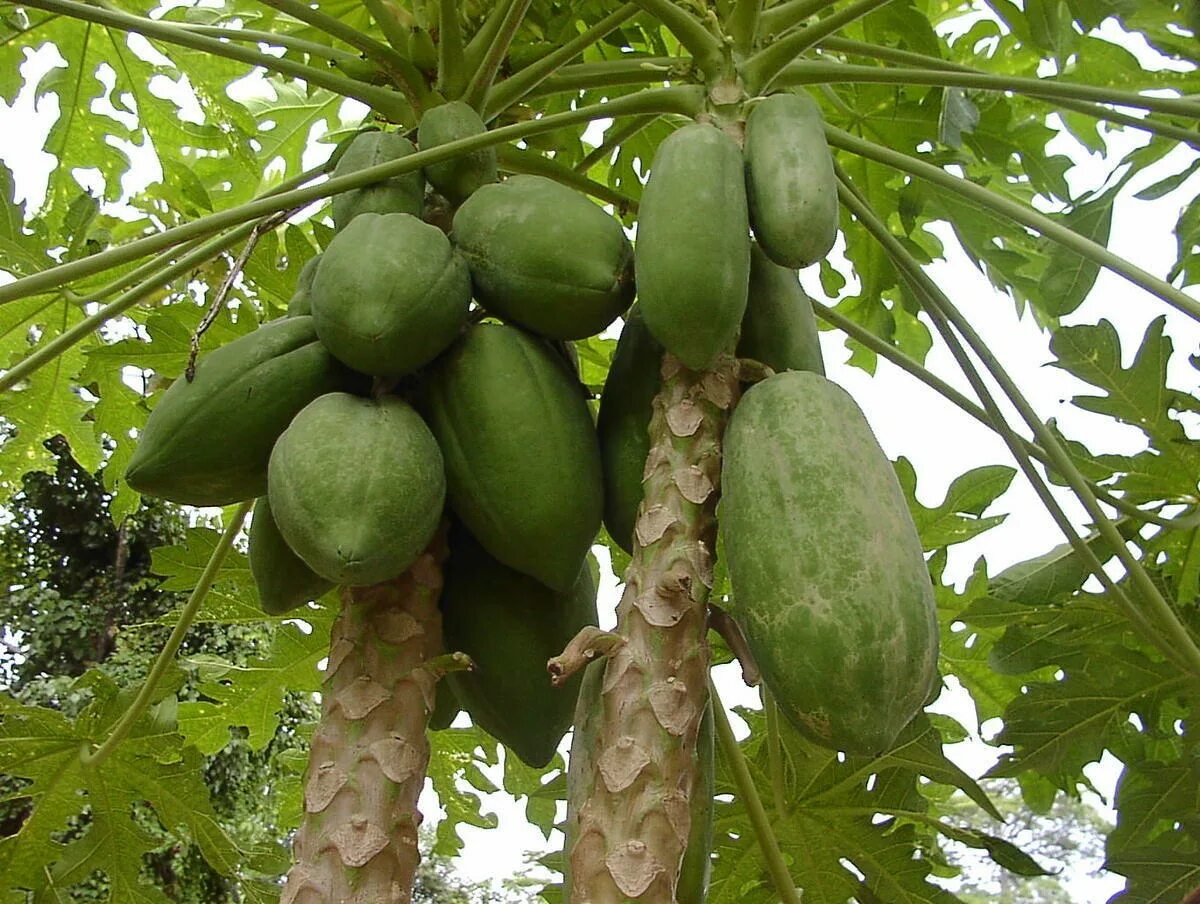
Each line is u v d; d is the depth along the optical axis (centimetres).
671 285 174
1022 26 304
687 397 188
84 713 278
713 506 184
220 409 191
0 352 338
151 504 1227
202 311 320
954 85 239
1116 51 373
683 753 165
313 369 196
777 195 185
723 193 181
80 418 350
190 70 390
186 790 287
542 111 366
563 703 199
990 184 407
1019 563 284
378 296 184
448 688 222
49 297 327
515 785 345
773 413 172
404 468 174
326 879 170
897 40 340
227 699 326
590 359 364
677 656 170
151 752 280
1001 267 349
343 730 180
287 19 397
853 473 163
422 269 189
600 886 155
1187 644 228
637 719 164
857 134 349
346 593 191
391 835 175
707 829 184
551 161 269
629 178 370
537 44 297
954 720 339
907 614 155
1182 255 364
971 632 331
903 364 257
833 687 151
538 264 195
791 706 155
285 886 173
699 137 189
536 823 340
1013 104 396
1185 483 273
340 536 167
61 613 1201
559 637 199
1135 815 287
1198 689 277
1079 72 381
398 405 185
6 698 273
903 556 159
